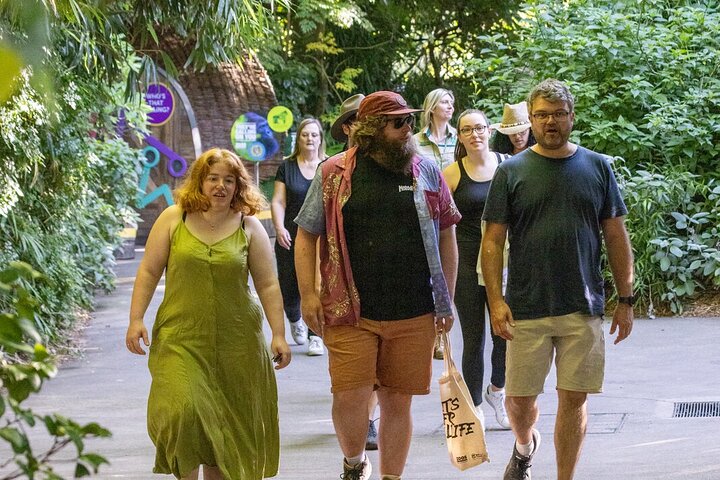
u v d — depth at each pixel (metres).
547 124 11.39
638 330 23.70
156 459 11.45
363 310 11.64
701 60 29.00
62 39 18.80
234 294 11.52
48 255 24.42
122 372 21.89
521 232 11.66
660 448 14.47
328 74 61.97
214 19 20.58
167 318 11.47
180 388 11.18
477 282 15.28
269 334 25.47
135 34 21.69
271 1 21.62
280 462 14.48
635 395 17.83
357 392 11.69
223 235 11.59
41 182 24.02
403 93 63.16
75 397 19.53
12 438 4.45
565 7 31.22
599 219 11.79
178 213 11.62
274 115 49.19
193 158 49.72
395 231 11.54
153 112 49.25
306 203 11.79
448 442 12.25
